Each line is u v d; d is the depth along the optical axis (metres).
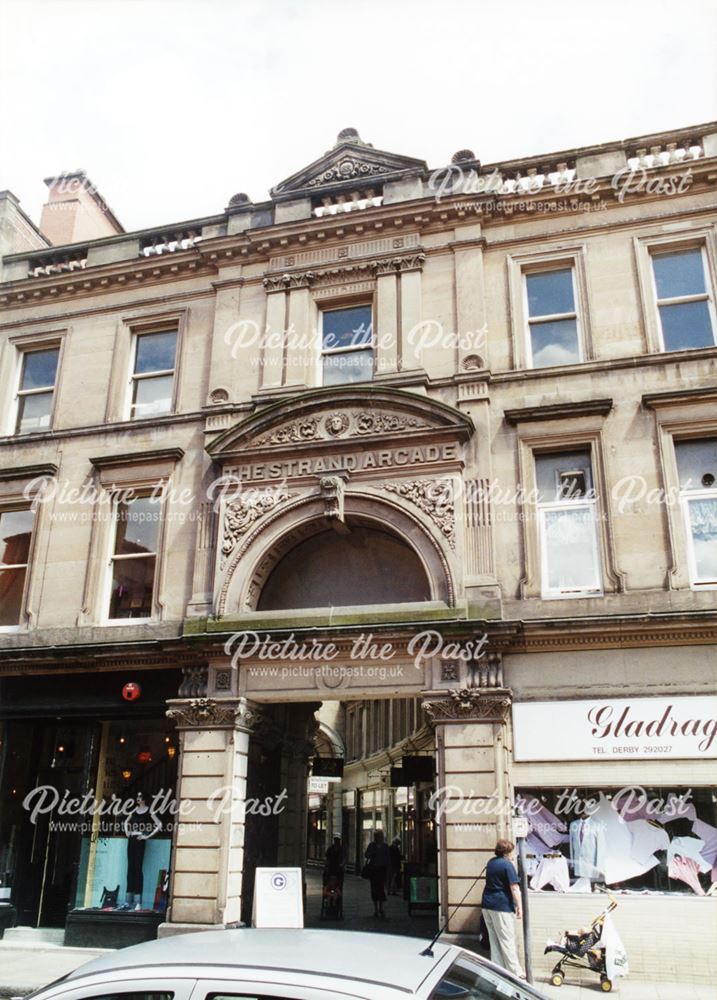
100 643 15.20
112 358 18.25
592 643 13.16
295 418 15.83
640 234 15.78
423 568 15.12
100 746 15.73
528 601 13.79
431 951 4.24
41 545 16.92
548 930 12.05
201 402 17.23
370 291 16.89
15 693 15.91
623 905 11.99
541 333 15.99
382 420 15.33
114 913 14.37
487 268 16.41
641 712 12.71
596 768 12.66
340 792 41.84
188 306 18.14
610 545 13.80
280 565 16.09
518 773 12.91
